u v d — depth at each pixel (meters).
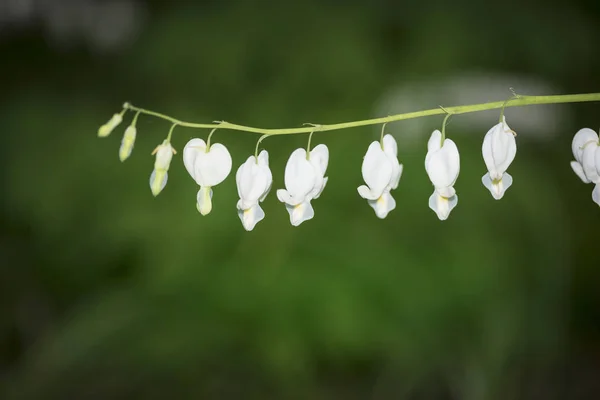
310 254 0.72
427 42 0.80
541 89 0.84
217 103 0.80
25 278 0.86
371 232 0.73
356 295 0.70
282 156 0.76
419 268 0.72
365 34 0.80
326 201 0.74
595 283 0.86
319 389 0.72
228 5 0.83
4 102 0.85
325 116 0.77
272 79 0.80
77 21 0.90
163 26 0.84
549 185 0.80
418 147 0.77
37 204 0.78
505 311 0.73
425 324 0.71
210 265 0.73
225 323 0.71
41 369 0.73
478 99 0.82
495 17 0.81
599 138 0.54
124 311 0.73
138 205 0.76
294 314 0.70
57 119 0.83
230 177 0.75
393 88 0.79
